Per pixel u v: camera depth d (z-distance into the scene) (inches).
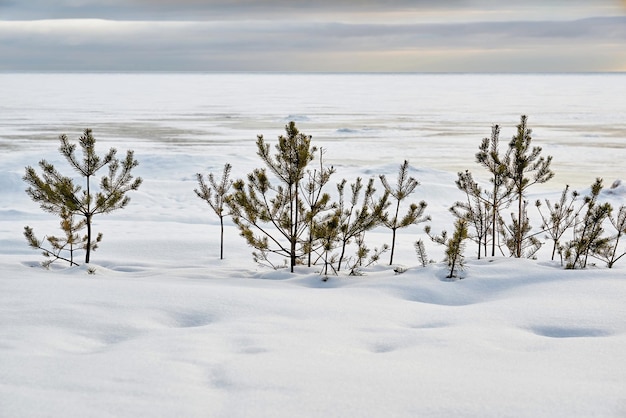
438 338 190.4
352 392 137.3
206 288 258.2
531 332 205.0
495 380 146.3
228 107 4515.3
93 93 6953.7
